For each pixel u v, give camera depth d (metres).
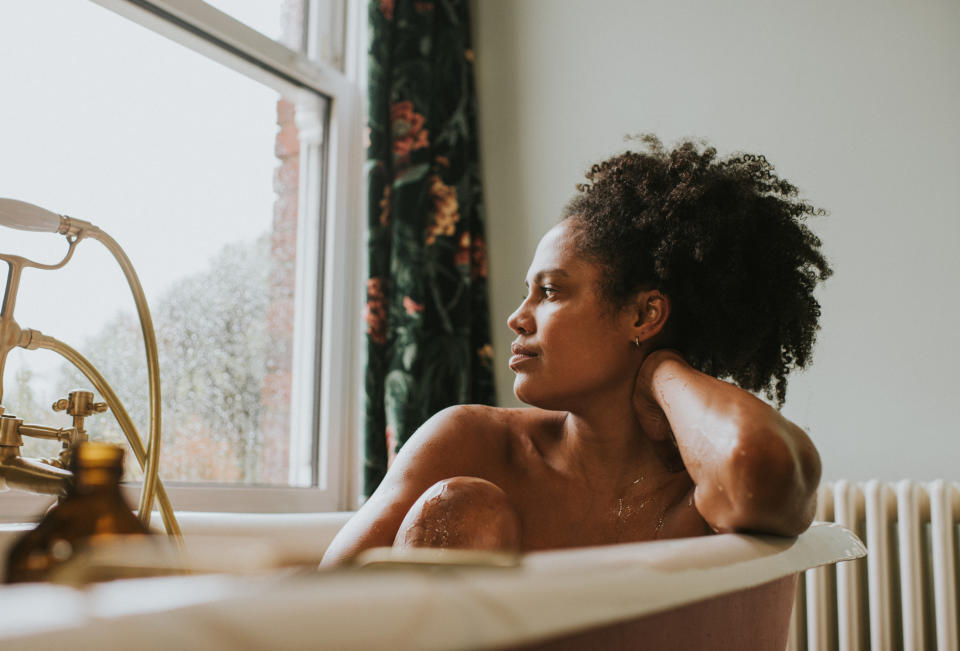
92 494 0.49
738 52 1.95
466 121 2.21
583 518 0.82
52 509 0.49
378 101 2.01
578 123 2.16
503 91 2.30
